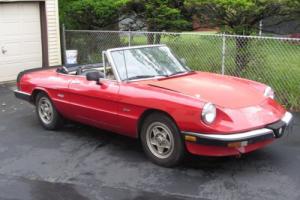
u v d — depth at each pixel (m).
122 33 12.38
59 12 14.60
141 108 5.88
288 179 5.38
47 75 7.69
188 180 5.41
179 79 6.37
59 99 7.28
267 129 5.48
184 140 5.52
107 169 5.86
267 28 12.86
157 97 5.70
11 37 12.71
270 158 6.07
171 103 5.52
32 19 13.13
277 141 6.77
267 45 9.91
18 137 7.40
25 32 13.02
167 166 5.80
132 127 6.14
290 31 13.16
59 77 7.40
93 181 5.48
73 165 6.05
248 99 5.77
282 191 5.06
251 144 5.40
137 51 6.76
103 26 14.62
